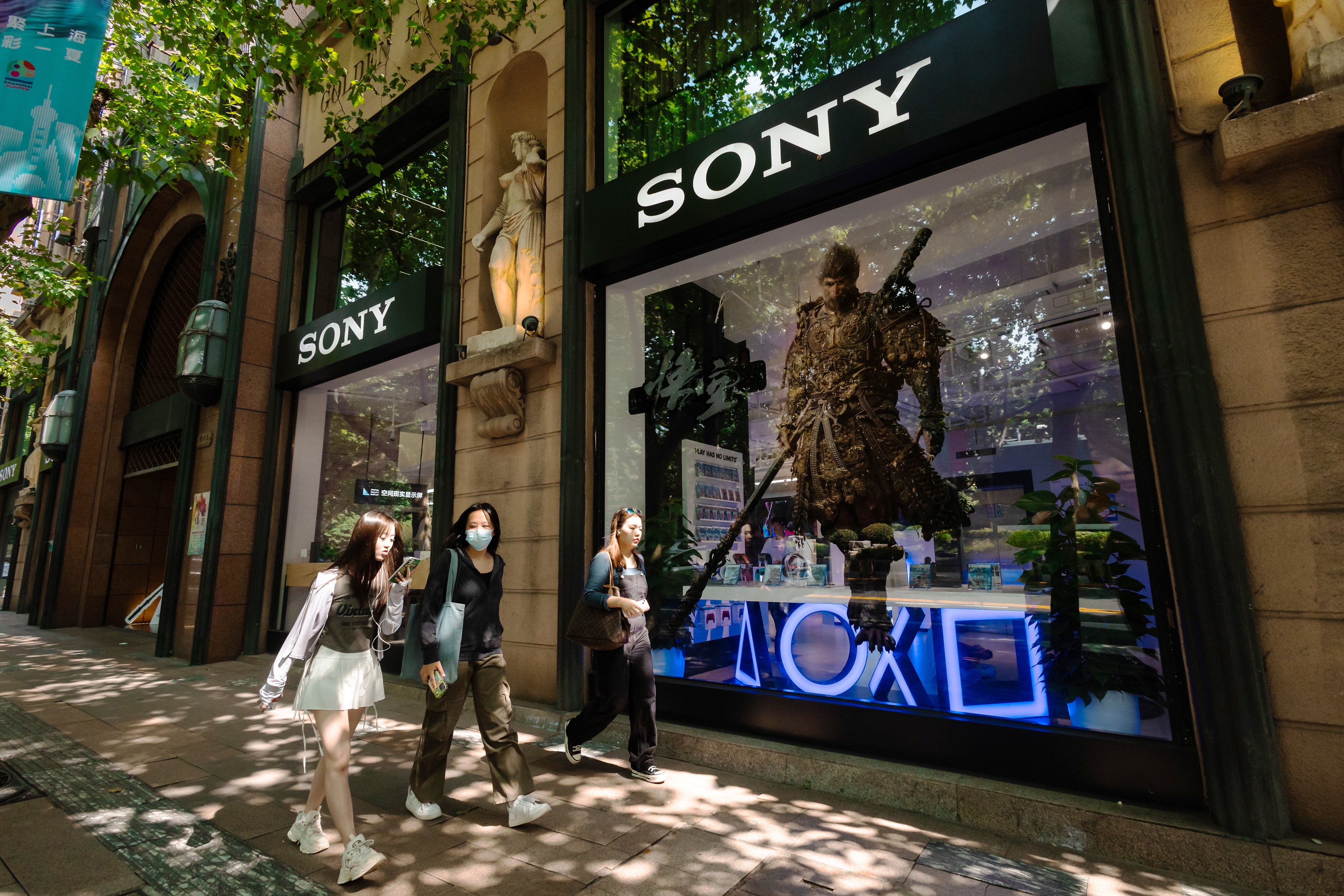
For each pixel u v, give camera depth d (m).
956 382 3.78
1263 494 2.62
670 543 4.86
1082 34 3.15
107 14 4.05
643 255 4.91
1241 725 2.48
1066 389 3.33
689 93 5.43
